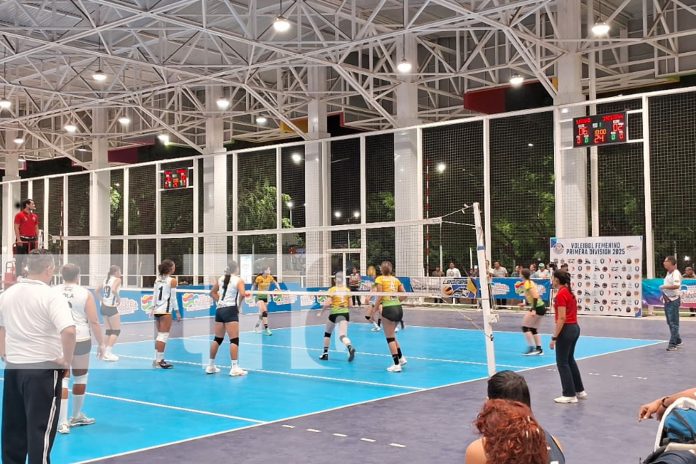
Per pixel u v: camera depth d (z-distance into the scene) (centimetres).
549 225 2534
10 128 3412
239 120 3450
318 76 2753
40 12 2202
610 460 609
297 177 2817
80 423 759
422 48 2959
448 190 2581
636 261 1966
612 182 2598
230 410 834
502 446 221
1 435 514
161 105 3491
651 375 1049
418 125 2436
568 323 854
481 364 1197
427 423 757
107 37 2511
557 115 2119
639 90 2730
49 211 3450
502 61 2697
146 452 643
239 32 2544
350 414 805
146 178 3114
